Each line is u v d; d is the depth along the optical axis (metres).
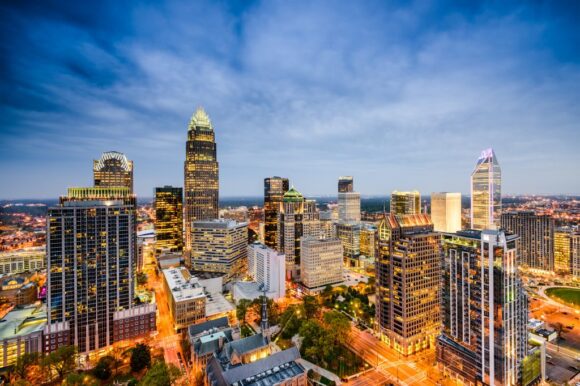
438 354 178.62
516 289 151.88
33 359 176.38
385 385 166.62
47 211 199.50
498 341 147.00
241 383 146.62
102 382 174.25
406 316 198.38
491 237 149.50
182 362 196.25
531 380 159.00
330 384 166.25
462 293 164.50
